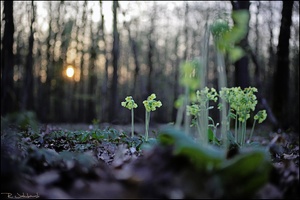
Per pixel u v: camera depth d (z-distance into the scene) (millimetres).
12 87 12984
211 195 2234
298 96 19859
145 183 2326
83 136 5949
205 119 3004
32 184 2428
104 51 27797
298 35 20859
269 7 22469
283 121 14766
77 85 34125
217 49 2814
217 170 2305
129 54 39281
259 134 12242
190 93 2727
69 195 2346
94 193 2363
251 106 4973
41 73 31641
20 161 2775
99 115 33719
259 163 2260
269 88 28547
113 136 6062
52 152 3285
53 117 30703
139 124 18891
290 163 2877
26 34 27875
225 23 2699
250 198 2367
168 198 2229
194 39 32688
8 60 13000
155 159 2428
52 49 29516
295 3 16734
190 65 2617
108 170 2791
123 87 41406
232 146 4652
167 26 37375
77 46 30000
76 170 2621
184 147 2205
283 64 15148
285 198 2596
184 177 2268
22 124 3262
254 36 30094
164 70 41844
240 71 16391
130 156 4434
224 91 4711
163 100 40781
